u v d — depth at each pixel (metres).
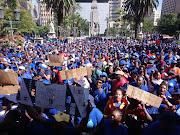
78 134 2.53
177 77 4.94
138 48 14.85
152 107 3.34
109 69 6.41
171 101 3.58
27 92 2.64
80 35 84.38
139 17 36.62
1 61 6.45
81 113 2.50
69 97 2.53
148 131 2.46
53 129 2.49
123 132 2.60
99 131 2.66
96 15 81.06
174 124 2.14
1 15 9.26
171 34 60.38
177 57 10.38
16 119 2.54
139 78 4.26
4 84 2.78
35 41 25.48
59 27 36.00
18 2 21.19
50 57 6.82
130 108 3.24
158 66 7.64
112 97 3.51
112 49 15.54
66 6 34.34
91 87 5.79
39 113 2.88
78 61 9.09
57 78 7.26
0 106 3.13
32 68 7.85
